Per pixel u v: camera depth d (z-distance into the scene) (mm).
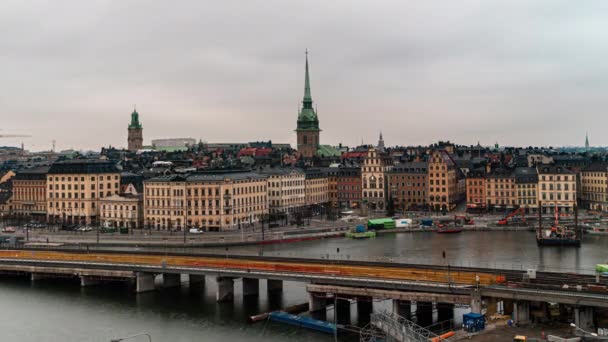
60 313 162250
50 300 176000
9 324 153250
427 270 152625
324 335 139000
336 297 153500
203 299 173250
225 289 170500
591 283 134875
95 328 148875
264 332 142125
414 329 129125
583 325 125250
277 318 151000
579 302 123312
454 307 147750
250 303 167500
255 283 175375
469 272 148250
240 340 137000
